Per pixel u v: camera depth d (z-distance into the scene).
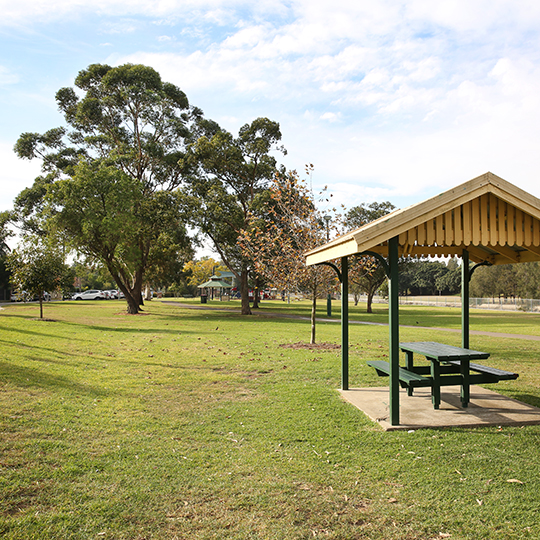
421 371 7.31
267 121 30.17
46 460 4.29
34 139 34.38
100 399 6.71
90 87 33.59
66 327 18.36
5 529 3.09
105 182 26.25
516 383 7.89
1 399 6.38
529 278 50.59
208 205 27.72
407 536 3.09
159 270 55.84
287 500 3.58
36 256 21.59
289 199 14.09
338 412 6.02
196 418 5.81
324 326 22.03
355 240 5.10
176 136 33.91
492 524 3.23
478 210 5.41
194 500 3.58
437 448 4.66
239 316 29.89
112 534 3.08
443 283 94.00
